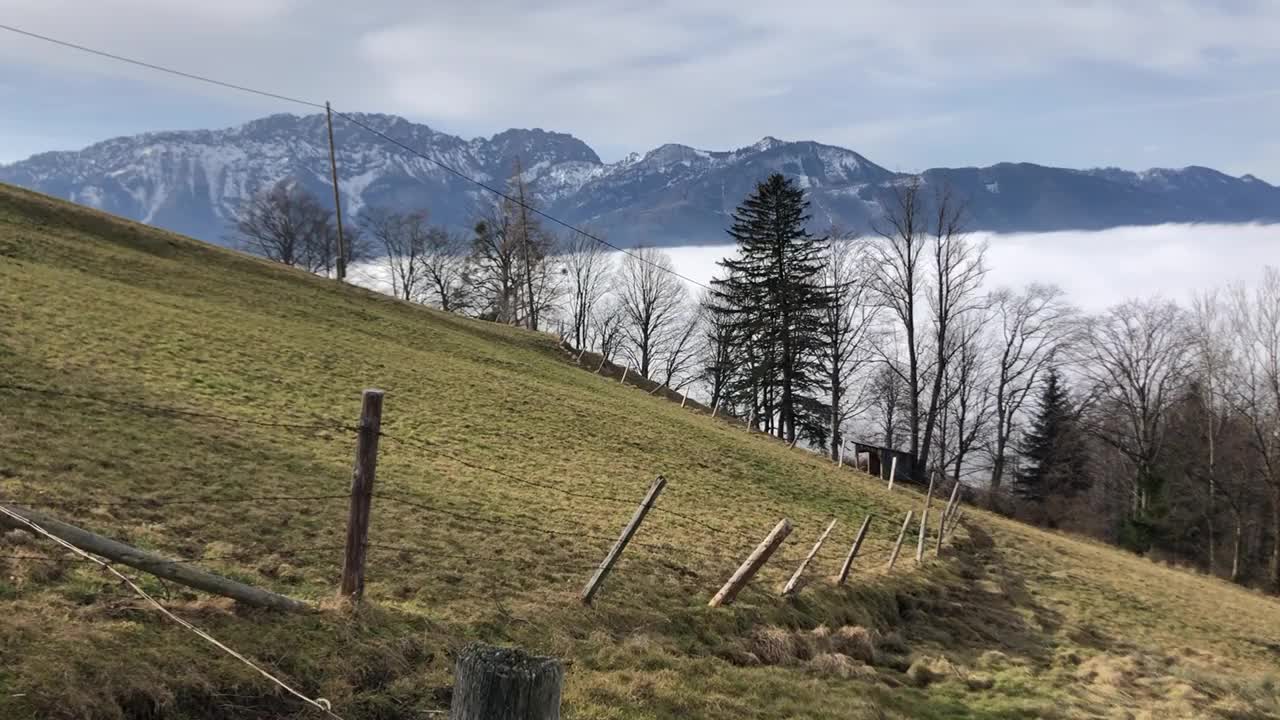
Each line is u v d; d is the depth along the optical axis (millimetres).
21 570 8953
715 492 27156
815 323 69375
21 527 10055
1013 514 63125
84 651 7391
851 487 36375
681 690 10711
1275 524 51531
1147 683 17375
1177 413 64688
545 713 4641
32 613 7965
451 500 17781
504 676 4555
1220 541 63844
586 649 11508
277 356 28922
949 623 19188
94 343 23453
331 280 53406
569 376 46281
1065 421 74562
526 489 20719
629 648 11812
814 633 15062
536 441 27297
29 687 6641
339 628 9383
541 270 87625
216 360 25875
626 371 62250
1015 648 18750
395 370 32438
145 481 13961
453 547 14508
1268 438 54125
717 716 10312
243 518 13383
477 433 26078
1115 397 64188
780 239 69625
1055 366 73125
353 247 103688
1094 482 79000
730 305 76562
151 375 21969
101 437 15711
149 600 8016
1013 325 73312
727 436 41062
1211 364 55750
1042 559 32625
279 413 21875
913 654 15992
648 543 18156
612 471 25891
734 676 11836
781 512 26906
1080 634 21031
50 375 19109
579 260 99562
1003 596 23578
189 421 18609
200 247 47844
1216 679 18766
